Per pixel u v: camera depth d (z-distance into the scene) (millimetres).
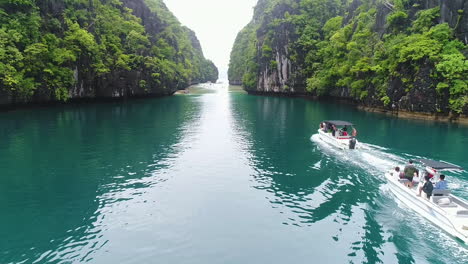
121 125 40750
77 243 13750
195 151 28297
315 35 91438
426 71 42219
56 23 55188
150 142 31547
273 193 19031
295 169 23188
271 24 100500
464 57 38688
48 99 54594
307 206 17344
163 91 91500
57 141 31016
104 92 66812
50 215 16156
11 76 45750
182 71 112688
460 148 27359
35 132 34750
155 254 13055
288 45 94125
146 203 17641
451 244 13719
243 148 29297
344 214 16422
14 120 41594
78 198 18172
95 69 61812
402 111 46281
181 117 49375
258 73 106500
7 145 29234
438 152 26219
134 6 92375
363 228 15086
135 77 75562
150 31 97312
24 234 14422
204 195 18750
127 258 12781
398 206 17297
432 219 15430
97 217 16000
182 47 135625
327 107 62594
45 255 12898
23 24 49156
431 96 41875
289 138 33438
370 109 54312
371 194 18750
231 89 138375
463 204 15273
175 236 14375
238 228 15078
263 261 12672
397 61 45656
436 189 15648
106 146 29609
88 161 24922
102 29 69500
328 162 24391
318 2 97750
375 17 59781
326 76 70688
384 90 49219
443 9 43094
